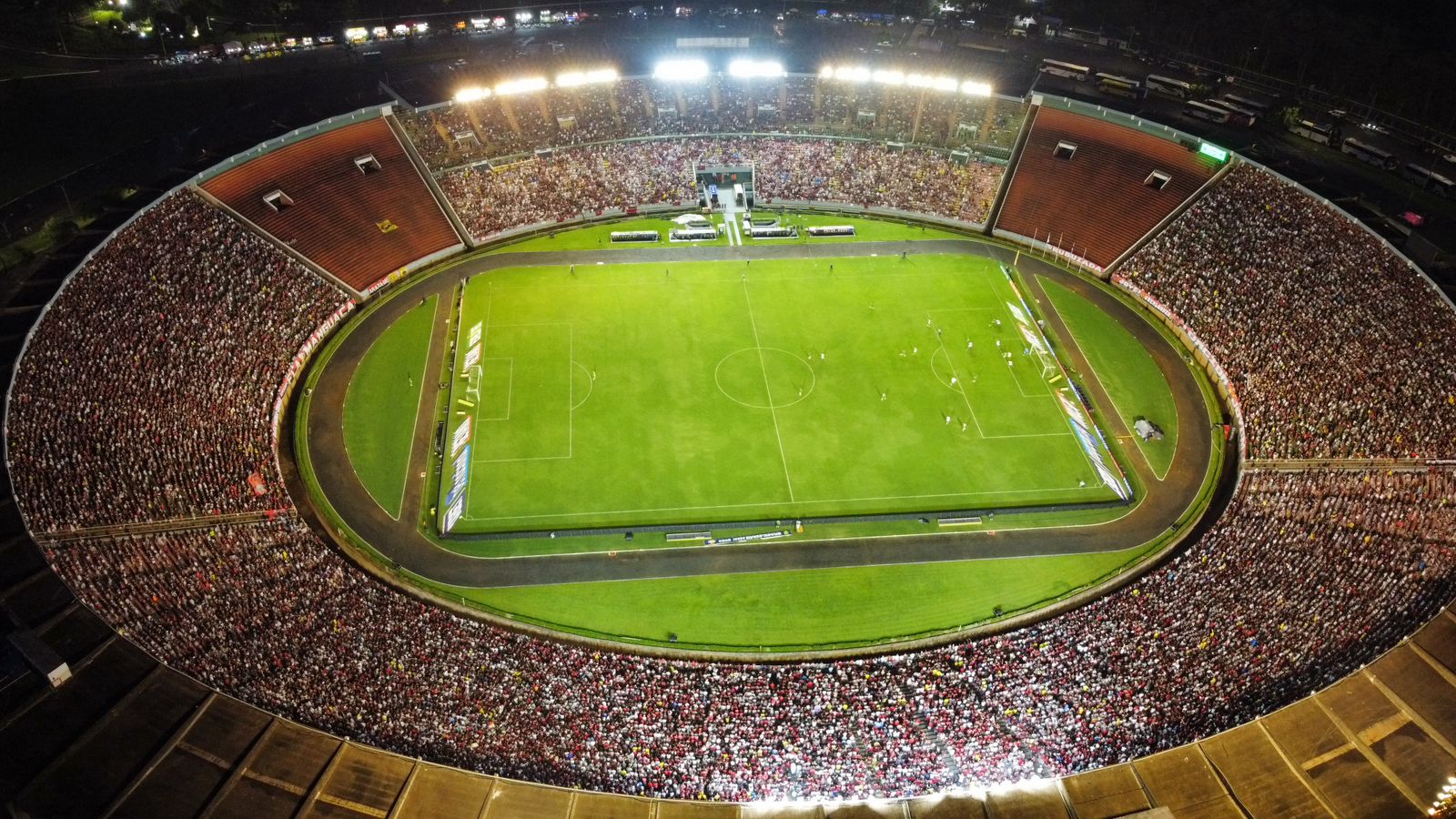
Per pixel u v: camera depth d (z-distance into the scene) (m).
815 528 70.38
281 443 76.56
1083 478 75.31
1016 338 92.25
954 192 113.19
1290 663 54.31
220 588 58.38
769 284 100.56
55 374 69.00
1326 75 135.62
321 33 142.38
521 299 96.94
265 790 46.06
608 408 81.88
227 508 65.44
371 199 102.38
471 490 72.94
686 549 68.50
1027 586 65.94
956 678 55.31
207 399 74.19
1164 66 140.12
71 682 49.88
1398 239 87.75
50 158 111.62
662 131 118.62
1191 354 90.19
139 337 75.56
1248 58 141.00
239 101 125.31
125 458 65.88
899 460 76.81
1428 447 69.81
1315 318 83.44
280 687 51.75
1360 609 57.28
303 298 89.62
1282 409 77.56
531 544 68.50
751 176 117.12
